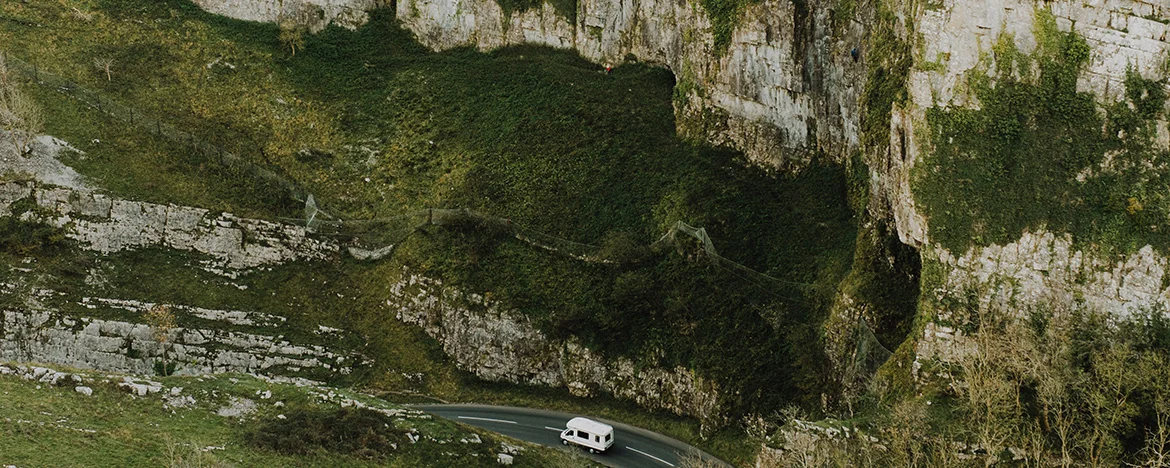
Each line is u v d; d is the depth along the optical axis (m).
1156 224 87.31
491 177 123.75
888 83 99.62
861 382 98.00
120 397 89.88
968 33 90.50
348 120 134.75
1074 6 89.44
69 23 139.50
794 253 111.50
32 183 118.12
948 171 90.81
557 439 104.06
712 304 109.00
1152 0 88.44
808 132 117.50
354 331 116.19
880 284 101.19
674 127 126.69
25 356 109.19
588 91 131.62
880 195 101.75
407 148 130.38
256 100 135.38
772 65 117.69
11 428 80.38
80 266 114.75
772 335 106.19
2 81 123.50
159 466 80.50
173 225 119.38
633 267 113.31
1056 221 88.88
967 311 90.00
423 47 144.88
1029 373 85.25
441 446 92.50
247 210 121.50
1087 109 89.31
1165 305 86.56
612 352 109.81
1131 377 81.25
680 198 117.12
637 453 102.19
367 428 91.62
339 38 145.00
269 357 112.31
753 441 100.56
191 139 126.94
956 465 80.62
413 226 121.38
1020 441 82.25
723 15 121.19
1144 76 88.69
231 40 142.25
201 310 114.25
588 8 136.88
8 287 111.06
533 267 115.62
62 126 124.44
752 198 116.62
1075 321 87.81
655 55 133.12
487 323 113.06
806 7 116.00
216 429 88.44
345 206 125.19
